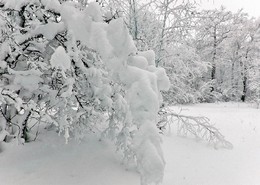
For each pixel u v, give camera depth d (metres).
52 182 5.31
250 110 22.30
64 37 5.37
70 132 7.19
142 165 3.63
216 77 38.41
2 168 5.54
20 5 5.37
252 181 6.32
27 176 5.39
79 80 5.74
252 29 39.16
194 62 11.02
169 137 9.54
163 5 9.59
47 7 4.96
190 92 13.05
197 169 6.91
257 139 10.08
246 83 37.25
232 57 38.22
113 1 6.63
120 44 4.04
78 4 5.36
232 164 7.42
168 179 6.16
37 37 5.53
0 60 5.54
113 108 6.11
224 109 22.23
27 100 6.01
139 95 3.87
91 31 4.25
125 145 5.96
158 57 10.01
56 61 4.11
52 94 5.77
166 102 10.08
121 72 4.02
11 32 5.34
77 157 6.30
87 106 6.11
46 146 6.60
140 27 9.85
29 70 5.64
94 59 5.83
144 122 3.78
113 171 5.92
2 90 5.03
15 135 6.04
